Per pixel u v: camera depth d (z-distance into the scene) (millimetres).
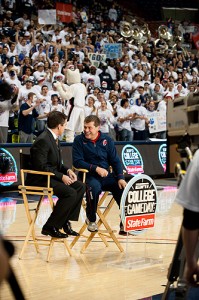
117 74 18688
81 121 12922
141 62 20047
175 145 2977
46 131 6281
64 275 5391
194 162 2461
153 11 30094
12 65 14641
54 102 13727
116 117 14891
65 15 20891
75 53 18625
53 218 5949
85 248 6395
